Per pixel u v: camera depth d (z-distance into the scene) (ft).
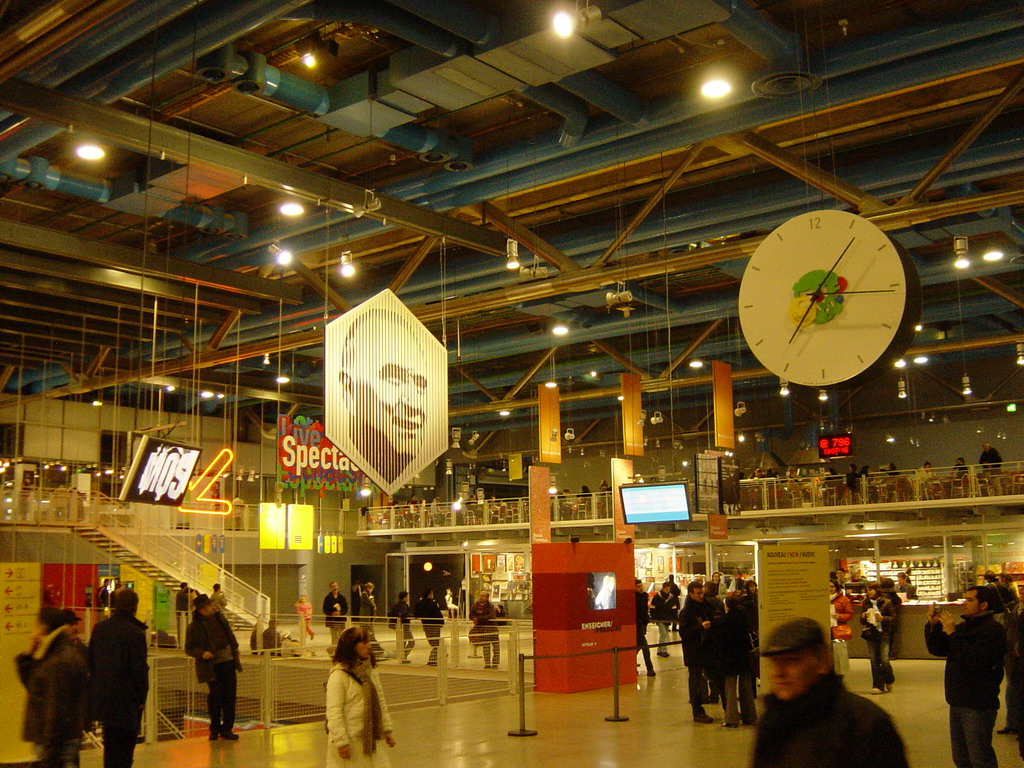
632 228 56.24
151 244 70.13
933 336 99.76
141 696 25.50
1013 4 37.17
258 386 114.21
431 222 55.98
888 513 92.02
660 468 114.83
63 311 77.10
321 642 73.92
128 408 119.24
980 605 22.68
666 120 46.26
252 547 116.16
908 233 61.98
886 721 9.68
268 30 42.80
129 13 35.32
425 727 38.58
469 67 40.29
